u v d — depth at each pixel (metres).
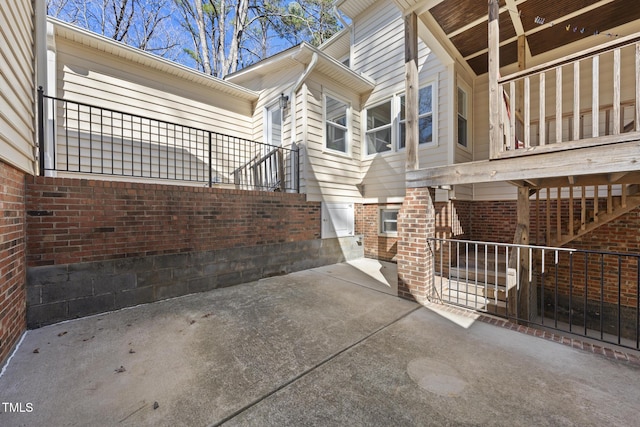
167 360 2.40
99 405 1.85
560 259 5.17
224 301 3.90
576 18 4.27
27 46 2.93
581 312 4.98
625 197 4.09
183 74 6.10
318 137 6.23
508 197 5.79
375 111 7.13
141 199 3.73
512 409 1.82
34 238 2.99
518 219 4.34
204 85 6.57
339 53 9.20
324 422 1.73
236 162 7.17
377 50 7.01
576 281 5.04
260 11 13.11
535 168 2.95
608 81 4.62
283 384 2.09
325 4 12.19
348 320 3.27
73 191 3.24
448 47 5.04
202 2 12.47
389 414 1.79
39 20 3.40
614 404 1.86
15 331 2.61
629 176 3.47
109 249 3.48
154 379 2.13
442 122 5.66
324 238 6.33
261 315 3.40
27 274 2.94
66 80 4.82
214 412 1.80
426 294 3.83
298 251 5.78
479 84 6.16
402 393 1.98
